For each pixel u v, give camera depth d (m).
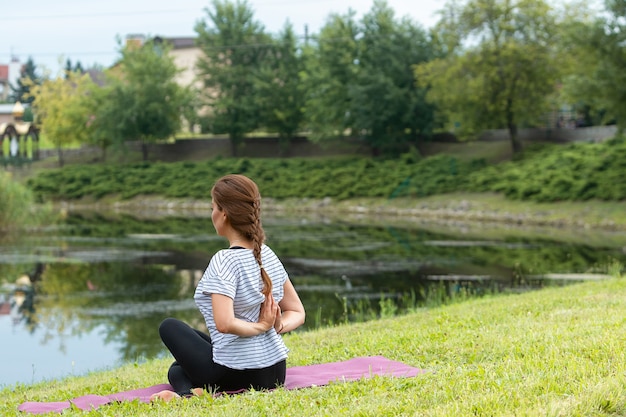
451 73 60.19
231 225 6.72
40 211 50.44
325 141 76.31
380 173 65.12
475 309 13.71
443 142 73.38
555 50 58.34
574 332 8.96
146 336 18.50
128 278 27.53
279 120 79.75
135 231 45.91
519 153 61.19
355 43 71.50
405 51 68.94
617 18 47.03
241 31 82.12
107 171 79.06
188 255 33.88
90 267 30.27
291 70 80.81
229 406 6.25
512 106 59.69
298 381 7.25
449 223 50.69
